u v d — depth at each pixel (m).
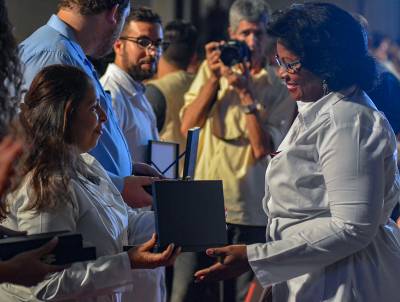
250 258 3.67
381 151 3.61
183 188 3.71
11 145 2.71
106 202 3.81
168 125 6.73
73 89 3.71
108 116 4.59
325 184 3.68
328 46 3.69
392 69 11.40
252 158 6.19
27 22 10.47
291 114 6.29
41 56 4.43
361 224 3.57
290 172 3.71
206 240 3.68
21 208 3.55
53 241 3.25
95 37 4.62
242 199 6.19
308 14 3.73
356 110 3.66
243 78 6.20
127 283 3.61
